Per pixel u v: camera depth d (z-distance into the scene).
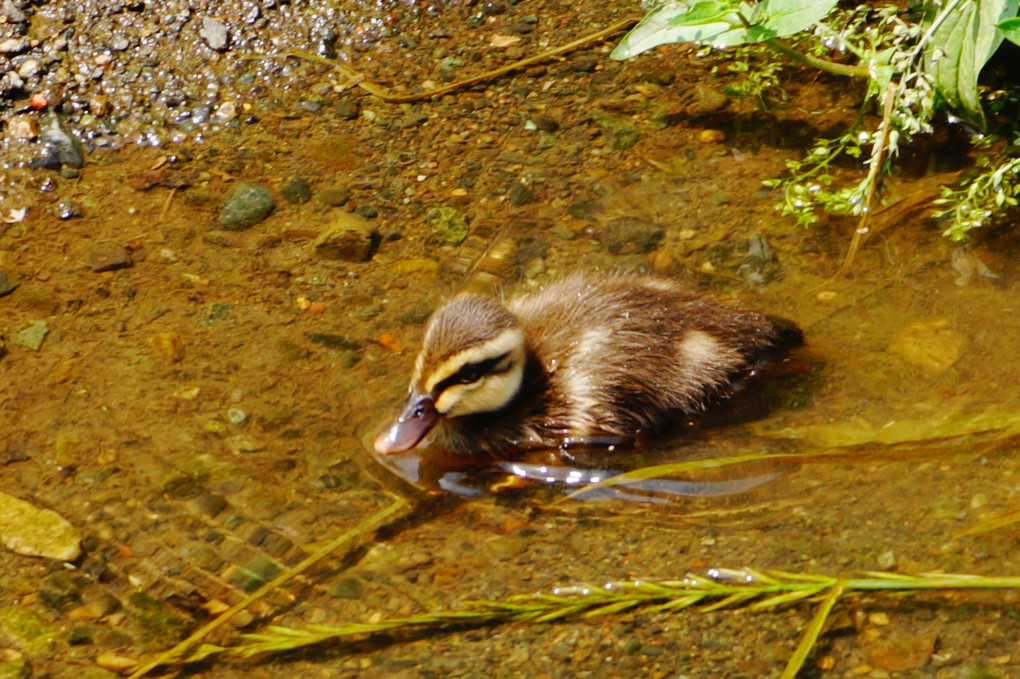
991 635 7.95
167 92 13.76
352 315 11.02
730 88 13.80
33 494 9.19
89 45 14.08
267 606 8.34
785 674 7.68
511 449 10.03
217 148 13.17
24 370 10.36
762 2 12.01
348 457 9.62
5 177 12.64
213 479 9.36
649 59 14.37
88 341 10.67
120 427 9.80
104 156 13.05
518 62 14.36
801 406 9.98
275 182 12.67
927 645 7.91
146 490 9.26
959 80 11.73
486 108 13.72
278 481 9.37
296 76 14.12
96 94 13.66
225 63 14.16
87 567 8.63
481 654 7.96
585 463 9.83
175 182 12.67
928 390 9.99
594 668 7.84
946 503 8.91
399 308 11.11
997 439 9.41
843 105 13.42
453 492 9.42
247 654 7.97
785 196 12.13
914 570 8.39
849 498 9.06
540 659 7.91
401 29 14.77
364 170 12.87
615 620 8.17
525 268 11.62
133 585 8.50
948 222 11.72
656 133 13.26
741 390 10.21
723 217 12.09
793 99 13.59
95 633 8.13
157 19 14.39
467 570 8.62
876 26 13.92
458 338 9.73
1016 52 13.24
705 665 7.84
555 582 8.48
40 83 13.66
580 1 15.30
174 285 11.34
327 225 12.09
